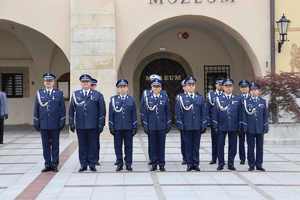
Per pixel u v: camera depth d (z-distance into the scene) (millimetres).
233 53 26484
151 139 12531
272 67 21219
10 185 10789
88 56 20516
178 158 14758
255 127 12406
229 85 12695
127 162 12578
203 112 12492
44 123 12367
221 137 12648
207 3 21234
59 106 12492
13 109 28578
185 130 12438
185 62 26953
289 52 21359
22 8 21109
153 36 26047
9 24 23984
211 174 12000
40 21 21109
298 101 19172
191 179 11305
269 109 17812
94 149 12516
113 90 20500
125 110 12469
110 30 20562
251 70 25703
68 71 27750
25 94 28438
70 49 20672
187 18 22016
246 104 12484
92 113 12359
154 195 9562
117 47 20984
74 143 18844
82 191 10016
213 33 26219
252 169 12523
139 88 27109
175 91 27328
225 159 14586
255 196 9438
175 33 26672
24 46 27750
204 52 26891
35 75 27984
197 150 12516
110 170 12617
